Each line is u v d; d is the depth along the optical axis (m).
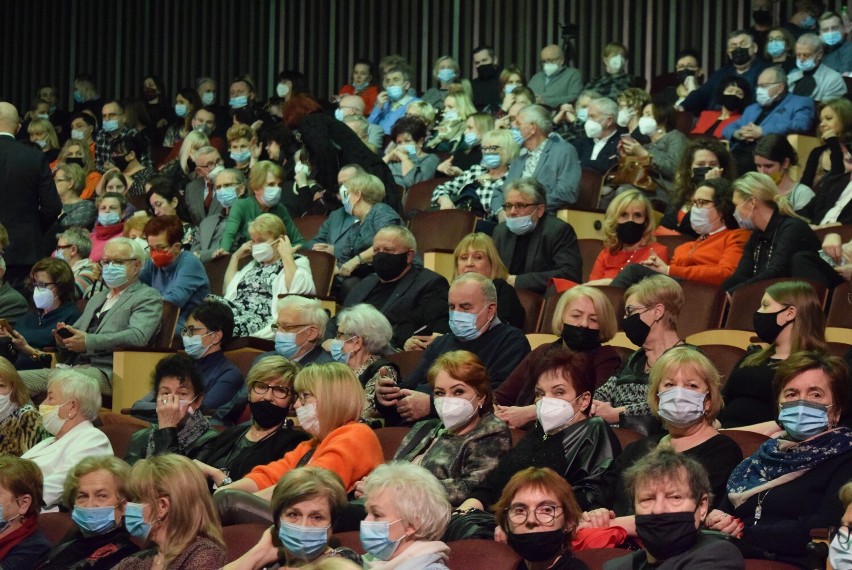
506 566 5.50
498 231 10.55
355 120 14.12
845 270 8.88
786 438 6.15
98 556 6.45
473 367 6.79
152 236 10.60
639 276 9.37
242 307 10.34
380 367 7.98
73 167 14.09
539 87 16.08
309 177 13.23
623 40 17.94
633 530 5.91
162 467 6.04
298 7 19.88
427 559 5.54
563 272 10.14
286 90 17.28
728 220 9.82
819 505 5.89
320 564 4.07
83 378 8.01
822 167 11.11
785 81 13.16
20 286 11.73
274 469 6.97
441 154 14.23
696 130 14.28
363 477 6.77
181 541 5.98
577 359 6.59
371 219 11.34
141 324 9.86
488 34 18.77
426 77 19.05
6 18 21.33
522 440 6.62
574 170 11.85
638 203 9.82
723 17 17.38
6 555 6.83
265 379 7.34
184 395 7.78
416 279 9.61
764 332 7.19
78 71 21.00
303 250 10.98
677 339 7.34
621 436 6.70
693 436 6.29
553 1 18.39
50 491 7.72
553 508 5.49
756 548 5.70
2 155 11.66
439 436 6.87
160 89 18.62
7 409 8.12
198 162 12.90
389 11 19.34
